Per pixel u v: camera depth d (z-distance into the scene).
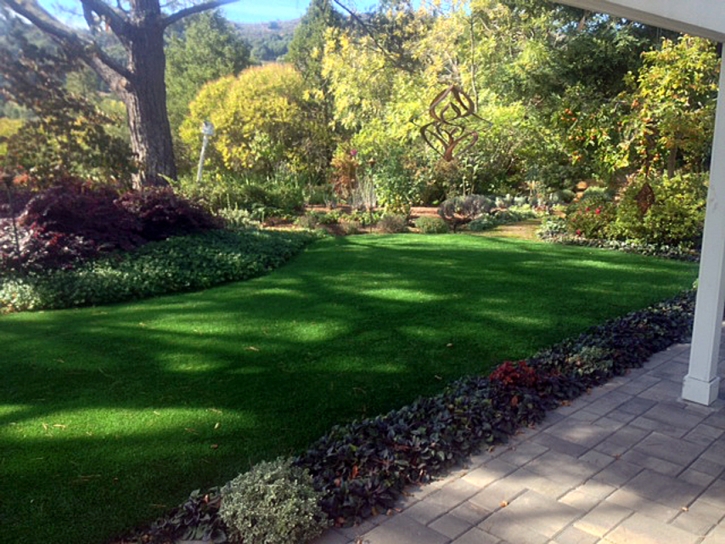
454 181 12.85
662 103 8.95
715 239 3.38
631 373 4.12
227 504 2.37
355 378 4.02
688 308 5.62
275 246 8.43
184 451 3.04
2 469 2.85
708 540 2.32
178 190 7.98
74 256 6.40
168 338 4.84
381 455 2.86
